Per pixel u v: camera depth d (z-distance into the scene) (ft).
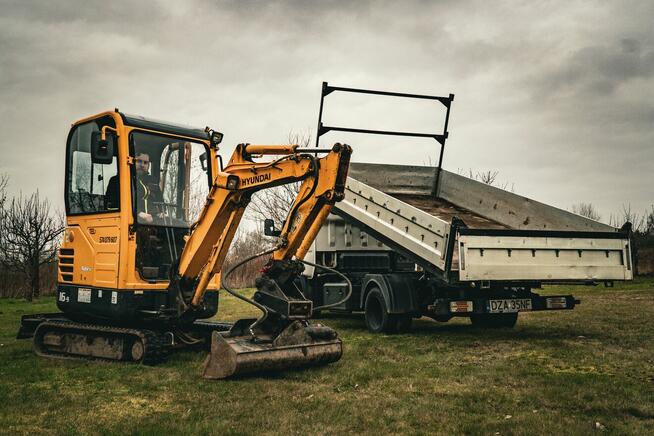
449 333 32.35
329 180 20.11
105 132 23.97
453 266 27.30
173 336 24.17
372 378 20.58
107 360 24.89
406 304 31.86
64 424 15.33
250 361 19.83
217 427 14.78
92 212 26.18
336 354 22.44
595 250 28.73
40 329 27.84
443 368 22.25
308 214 20.67
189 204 26.84
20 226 77.30
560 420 15.24
